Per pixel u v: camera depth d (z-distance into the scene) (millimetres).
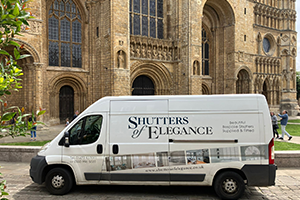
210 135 7395
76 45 26969
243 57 36562
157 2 30750
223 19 36406
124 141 7609
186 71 29391
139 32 29156
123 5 24875
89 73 27234
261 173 7199
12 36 3840
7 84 3824
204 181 7414
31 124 3842
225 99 7480
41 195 7652
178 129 7496
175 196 7641
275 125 17406
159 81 30156
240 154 7285
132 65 27172
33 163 7793
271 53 43000
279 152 10695
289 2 44281
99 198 7438
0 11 3492
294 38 45312
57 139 7863
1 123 3781
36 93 21453
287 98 45406
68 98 26969
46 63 24531
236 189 7316
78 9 26906
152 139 7543
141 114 7629
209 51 37844
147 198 7457
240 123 7344
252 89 38125
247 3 37250
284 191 8008
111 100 7812
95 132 7781
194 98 7570
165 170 7492
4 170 10242
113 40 24125
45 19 24281
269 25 42562
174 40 30297
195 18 29656
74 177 7984
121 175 7605
